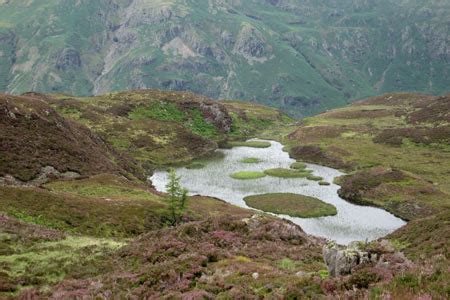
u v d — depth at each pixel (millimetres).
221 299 19359
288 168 133500
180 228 36594
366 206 95312
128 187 82812
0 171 74062
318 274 23188
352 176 112438
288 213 88312
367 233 76500
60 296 21797
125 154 132000
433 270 15359
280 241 35438
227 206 82438
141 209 64250
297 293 17766
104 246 36188
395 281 15109
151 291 21766
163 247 31641
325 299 16219
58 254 32031
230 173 127188
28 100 103625
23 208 52469
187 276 23359
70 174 85375
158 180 118812
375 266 19312
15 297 21938
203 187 109875
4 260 29078
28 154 83625
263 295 19094
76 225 53094
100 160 101875
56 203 57000
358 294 15289
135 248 32906
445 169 120000
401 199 92875
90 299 21094
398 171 107562
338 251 21453
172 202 64750
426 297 13109
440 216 52625
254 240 34719
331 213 88562
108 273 26906
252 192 105625
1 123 88625
